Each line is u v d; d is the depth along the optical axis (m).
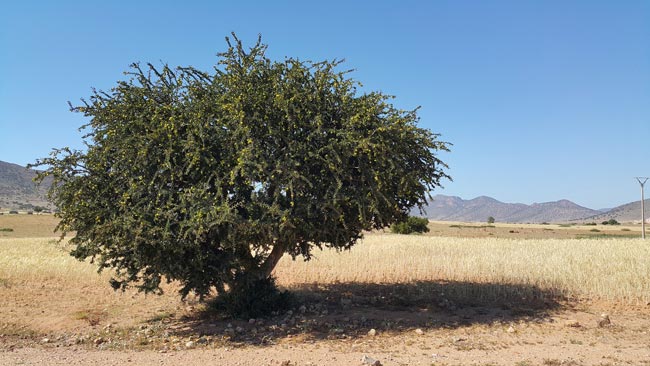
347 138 12.30
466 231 81.19
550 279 18.83
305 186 12.48
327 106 13.16
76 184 12.38
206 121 12.38
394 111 13.26
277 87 12.74
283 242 13.57
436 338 11.44
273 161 12.12
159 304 16.56
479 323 13.20
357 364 9.02
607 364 8.85
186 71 13.54
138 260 11.80
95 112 12.95
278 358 9.58
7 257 27.52
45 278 21.12
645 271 19.73
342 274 21.36
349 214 13.27
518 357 9.49
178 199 12.07
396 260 24.78
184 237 11.33
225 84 13.10
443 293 17.52
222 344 11.04
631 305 15.45
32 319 14.35
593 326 12.78
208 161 11.84
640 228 101.62
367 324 13.10
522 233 76.31
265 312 14.24
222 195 11.71
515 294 17.16
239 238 12.19
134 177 12.02
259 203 11.79
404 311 14.91
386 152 12.55
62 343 11.75
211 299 16.81
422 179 13.62
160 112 12.62
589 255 26.08
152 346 11.02
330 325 12.88
